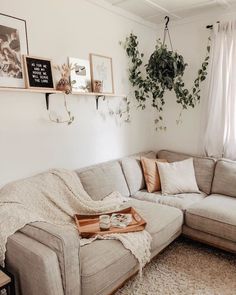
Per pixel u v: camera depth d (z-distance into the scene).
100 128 2.82
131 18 3.05
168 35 3.39
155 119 3.65
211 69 3.01
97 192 2.42
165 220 2.12
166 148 3.62
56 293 1.34
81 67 2.51
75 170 2.46
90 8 2.57
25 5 2.04
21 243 1.42
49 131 2.31
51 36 2.24
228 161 2.86
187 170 2.93
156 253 2.07
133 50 3.12
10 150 2.04
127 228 1.88
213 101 3.01
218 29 2.92
